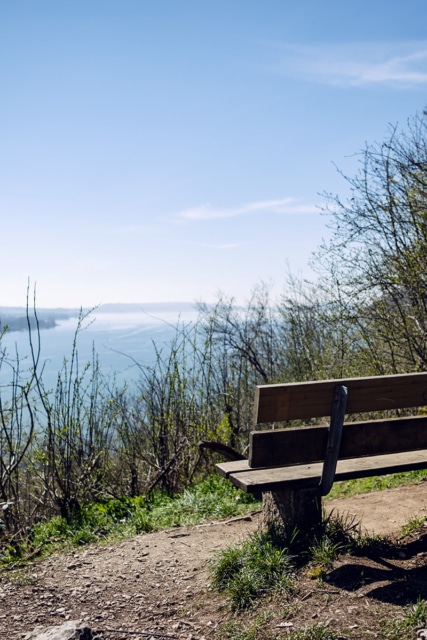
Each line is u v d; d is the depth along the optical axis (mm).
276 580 3855
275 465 4188
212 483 7832
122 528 6457
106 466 8977
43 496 7797
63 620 3961
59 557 5445
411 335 9672
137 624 3826
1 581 4766
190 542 5484
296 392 4109
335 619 3316
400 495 6043
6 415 7586
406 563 3980
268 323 13336
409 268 9141
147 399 9484
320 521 4402
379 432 4395
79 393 7965
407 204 9047
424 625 3102
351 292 9836
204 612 3824
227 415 9734
